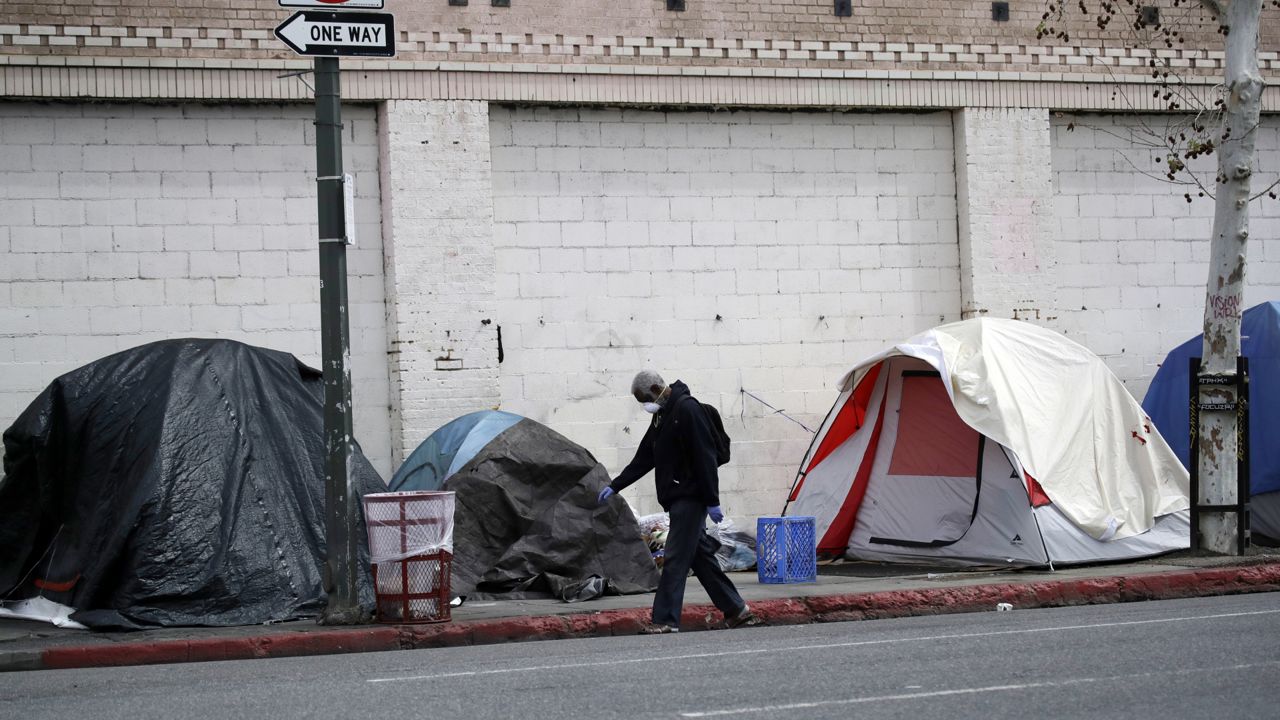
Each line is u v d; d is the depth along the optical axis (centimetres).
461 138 1502
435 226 1489
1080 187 1692
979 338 1421
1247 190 1358
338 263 1045
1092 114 1703
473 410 1485
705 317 1576
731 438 1575
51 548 1152
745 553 1458
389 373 1492
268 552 1124
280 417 1209
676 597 1000
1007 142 1652
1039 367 1419
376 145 1502
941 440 1452
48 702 756
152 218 1440
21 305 1407
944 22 1641
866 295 1623
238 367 1218
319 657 952
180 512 1109
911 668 775
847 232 1622
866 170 1631
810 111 1619
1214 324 1369
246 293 1458
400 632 1000
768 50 1585
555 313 1535
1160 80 1700
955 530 1423
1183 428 1600
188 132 1453
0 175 1409
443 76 1498
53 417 1155
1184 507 1411
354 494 1053
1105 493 1380
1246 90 1347
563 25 1531
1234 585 1214
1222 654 795
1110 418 1416
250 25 1454
